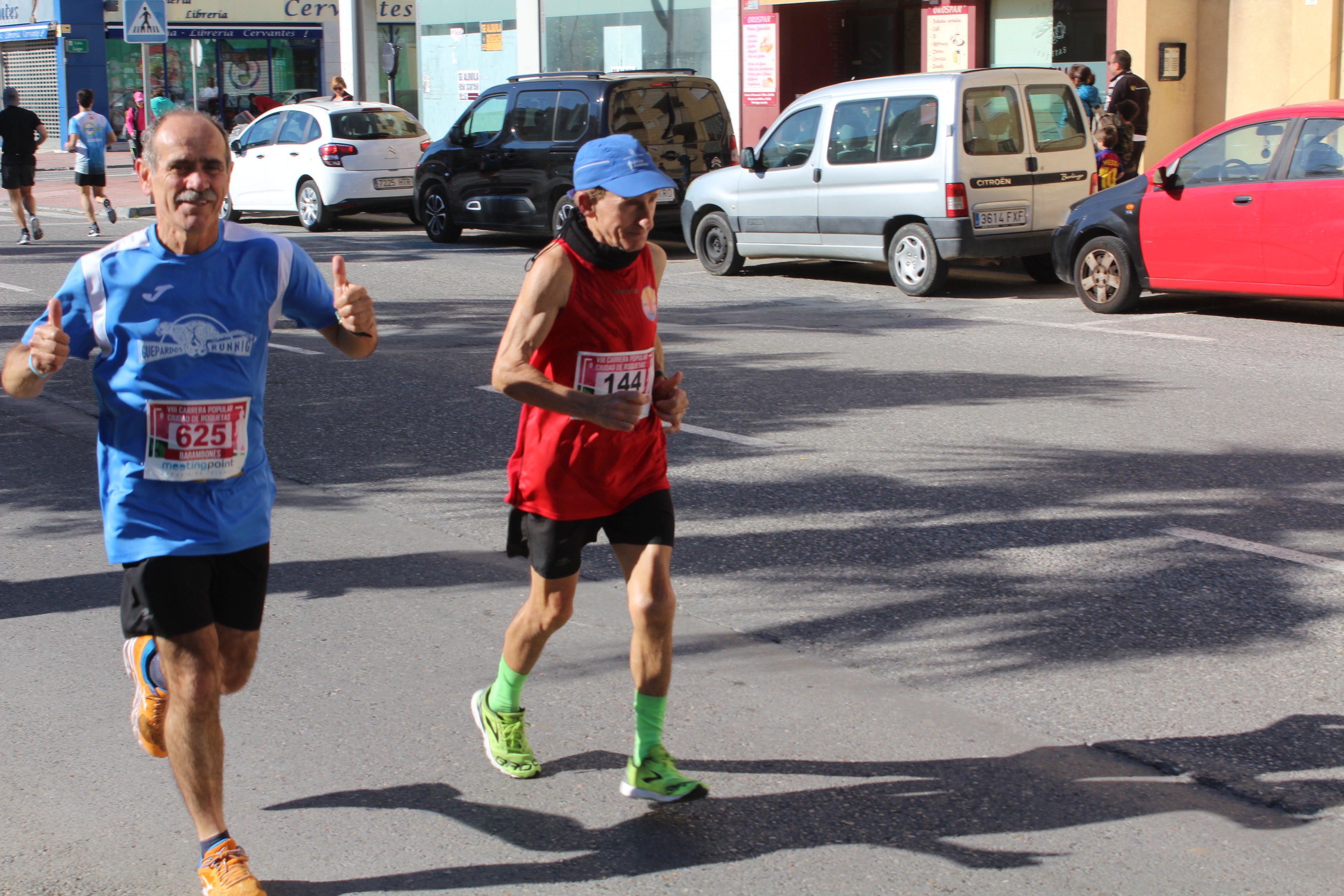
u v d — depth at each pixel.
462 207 18.88
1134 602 5.48
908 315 12.79
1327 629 5.16
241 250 3.45
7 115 19.17
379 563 6.17
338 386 9.84
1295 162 11.15
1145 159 17.95
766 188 15.20
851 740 4.34
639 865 3.64
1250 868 3.56
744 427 8.45
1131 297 12.45
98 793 4.11
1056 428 8.27
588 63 25.08
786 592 5.68
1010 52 20.11
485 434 8.45
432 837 3.80
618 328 3.80
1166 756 4.20
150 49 42.31
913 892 3.48
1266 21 17.48
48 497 7.34
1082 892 3.47
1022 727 4.41
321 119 20.94
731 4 22.62
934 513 6.68
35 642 5.31
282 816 3.93
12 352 3.39
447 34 27.52
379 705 4.68
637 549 3.92
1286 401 8.88
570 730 4.47
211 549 3.44
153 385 3.38
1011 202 13.70
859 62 22.30
